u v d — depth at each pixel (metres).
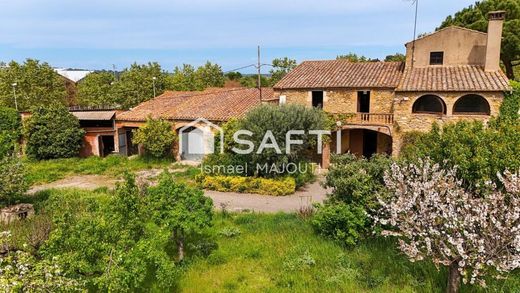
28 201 15.34
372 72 23.23
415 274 8.57
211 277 9.07
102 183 20.16
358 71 23.75
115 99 39.53
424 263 8.71
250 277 9.09
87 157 26.69
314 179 19.95
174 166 23.41
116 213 7.96
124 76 42.50
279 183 17.36
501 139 9.66
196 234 11.52
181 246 9.84
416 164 9.95
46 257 7.16
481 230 6.84
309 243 10.58
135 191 8.52
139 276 7.46
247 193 17.78
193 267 9.55
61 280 6.31
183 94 29.53
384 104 21.20
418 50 22.14
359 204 10.52
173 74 47.59
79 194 16.27
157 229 8.84
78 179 21.20
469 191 8.66
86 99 41.59
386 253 9.59
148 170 22.83
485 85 18.42
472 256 6.69
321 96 23.20
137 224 8.08
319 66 25.70
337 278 8.55
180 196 9.77
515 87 19.08
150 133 23.84
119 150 27.38
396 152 20.34
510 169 8.69
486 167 9.05
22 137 26.30
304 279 8.70
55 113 25.69
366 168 10.84
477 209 6.89
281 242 10.86
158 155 24.28
